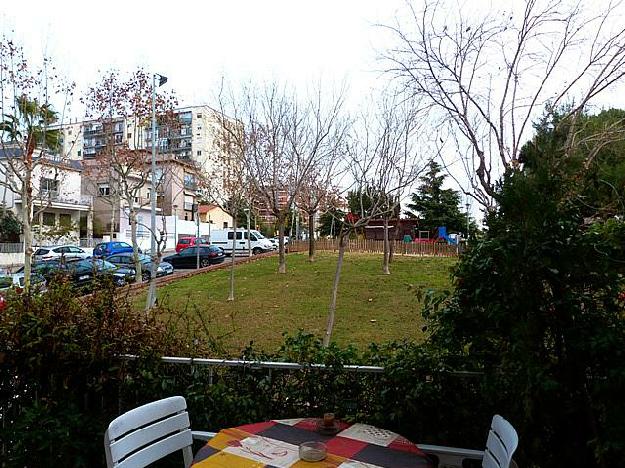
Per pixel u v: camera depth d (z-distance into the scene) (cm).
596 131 489
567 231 256
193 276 1947
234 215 1605
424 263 1920
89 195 3709
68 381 339
